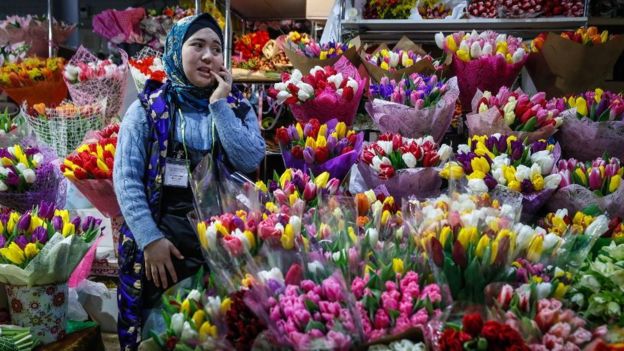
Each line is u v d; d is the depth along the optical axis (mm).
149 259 2115
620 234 2037
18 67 4309
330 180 2150
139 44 5691
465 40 3107
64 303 2240
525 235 1677
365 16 3859
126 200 2131
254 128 2350
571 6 3562
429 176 2299
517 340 1240
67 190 3080
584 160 2613
